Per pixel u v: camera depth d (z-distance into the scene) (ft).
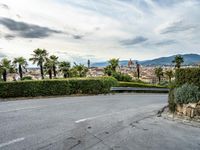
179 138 18.66
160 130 21.21
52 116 26.94
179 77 29.99
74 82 61.16
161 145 16.70
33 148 15.31
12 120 24.27
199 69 27.37
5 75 194.80
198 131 21.08
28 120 24.36
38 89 52.44
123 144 16.71
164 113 30.68
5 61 197.67
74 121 24.21
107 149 15.49
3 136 18.06
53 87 55.57
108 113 29.96
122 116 27.89
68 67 215.10
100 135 18.97
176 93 28.45
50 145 16.01
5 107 34.30
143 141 17.58
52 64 207.51
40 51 200.64
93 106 36.86
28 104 38.22
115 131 20.43
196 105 26.35
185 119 26.32
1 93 46.78
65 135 18.67
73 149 15.31
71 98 50.70
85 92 63.87
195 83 27.73
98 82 67.26
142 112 31.40
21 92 49.52
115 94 70.49
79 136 18.49
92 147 15.84
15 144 16.12
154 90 94.27
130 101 47.21
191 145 16.89
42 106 35.70
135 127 22.22
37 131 19.75
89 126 22.07
